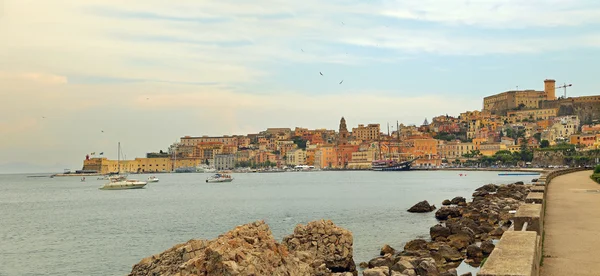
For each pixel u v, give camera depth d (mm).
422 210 84750
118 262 51438
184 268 23469
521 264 12320
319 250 35938
